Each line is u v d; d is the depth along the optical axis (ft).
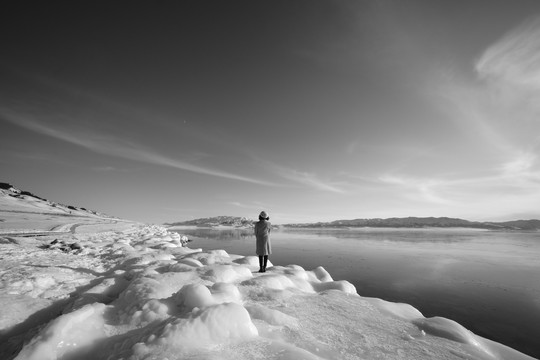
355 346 8.80
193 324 7.88
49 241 36.70
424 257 70.90
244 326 8.41
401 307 12.97
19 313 10.77
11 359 7.46
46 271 16.69
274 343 7.97
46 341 7.45
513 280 44.06
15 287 13.42
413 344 9.16
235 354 7.14
